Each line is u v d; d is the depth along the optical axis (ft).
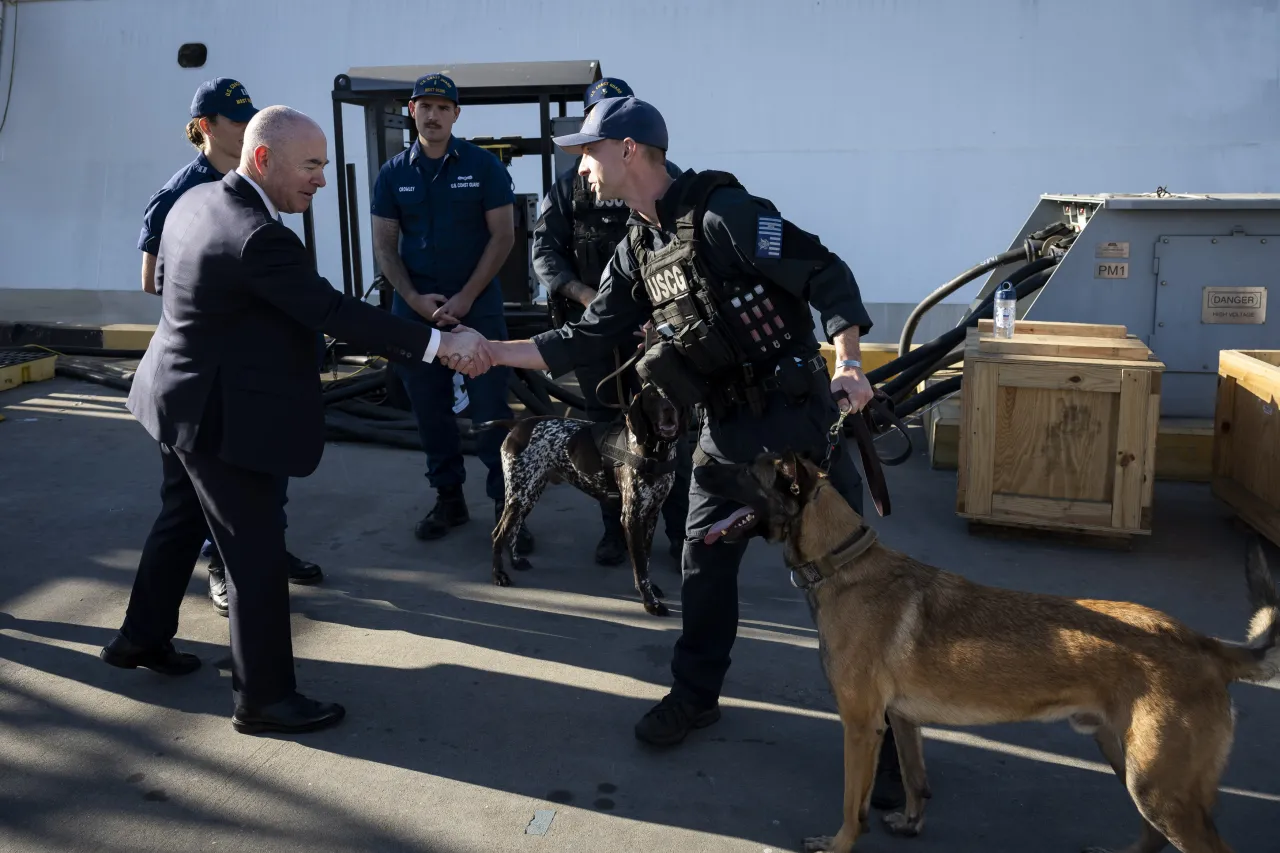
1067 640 7.89
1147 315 19.08
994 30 33.53
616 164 9.62
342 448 21.91
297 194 10.23
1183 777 7.44
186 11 38.24
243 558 10.28
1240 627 13.01
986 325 17.98
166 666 11.80
